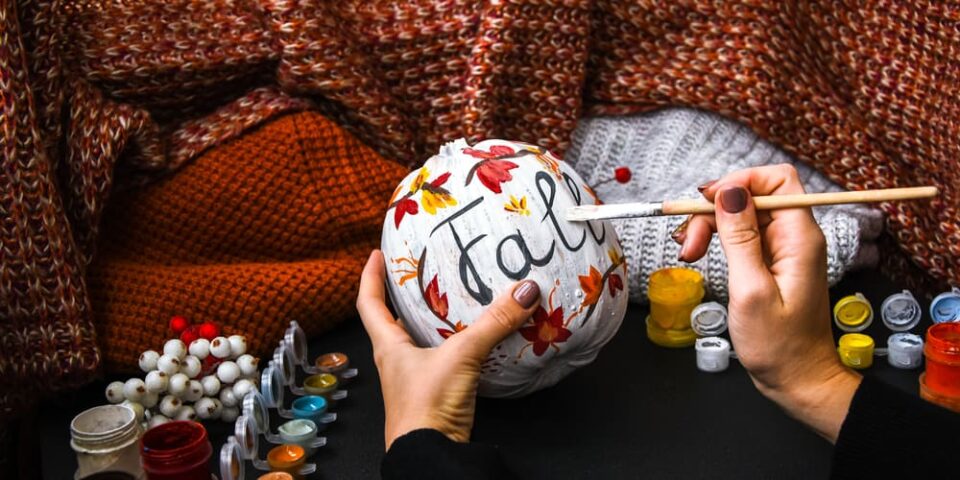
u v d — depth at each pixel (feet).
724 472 2.73
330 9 3.90
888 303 3.45
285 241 3.71
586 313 2.70
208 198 3.63
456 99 4.02
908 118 4.00
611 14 4.13
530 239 2.66
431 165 2.86
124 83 3.68
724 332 3.39
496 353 2.69
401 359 2.57
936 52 3.96
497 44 3.88
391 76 4.01
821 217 3.71
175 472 2.58
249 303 3.46
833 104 3.99
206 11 3.76
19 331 3.27
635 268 3.68
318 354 3.52
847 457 2.25
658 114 4.16
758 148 4.10
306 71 3.77
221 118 3.76
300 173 3.71
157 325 3.38
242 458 2.80
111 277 3.47
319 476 2.82
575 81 4.02
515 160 2.80
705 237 2.71
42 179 3.24
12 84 3.22
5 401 3.33
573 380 3.21
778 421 2.95
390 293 2.87
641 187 4.06
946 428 2.18
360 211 3.75
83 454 2.77
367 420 3.09
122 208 3.65
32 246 3.23
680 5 4.08
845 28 4.09
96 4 3.64
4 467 3.72
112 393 3.12
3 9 3.22
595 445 2.87
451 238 2.68
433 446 2.34
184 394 3.15
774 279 2.44
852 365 3.24
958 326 3.05
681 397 3.10
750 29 4.00
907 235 3.90
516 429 2.95
